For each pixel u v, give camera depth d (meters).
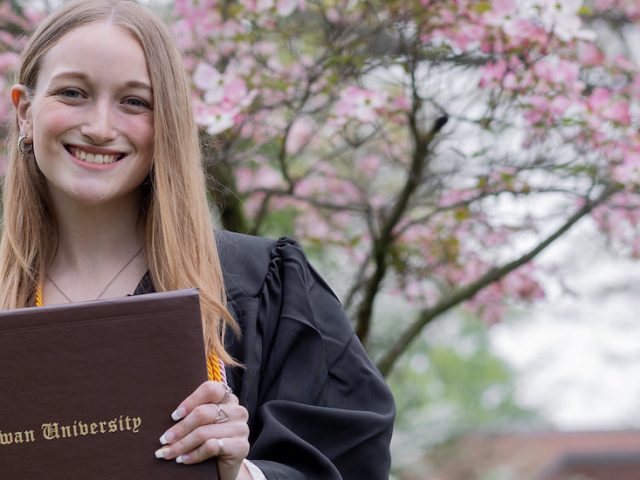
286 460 1.98
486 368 15.45
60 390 1.73
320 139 4.41
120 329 1.75
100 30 1.95
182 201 2.00
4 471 1.72
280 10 3.50
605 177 3.69
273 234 4.44
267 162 4.10
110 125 1.92
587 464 13.91
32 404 1.73
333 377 2.13
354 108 3.50
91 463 1.73
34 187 2.07
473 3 3.39
